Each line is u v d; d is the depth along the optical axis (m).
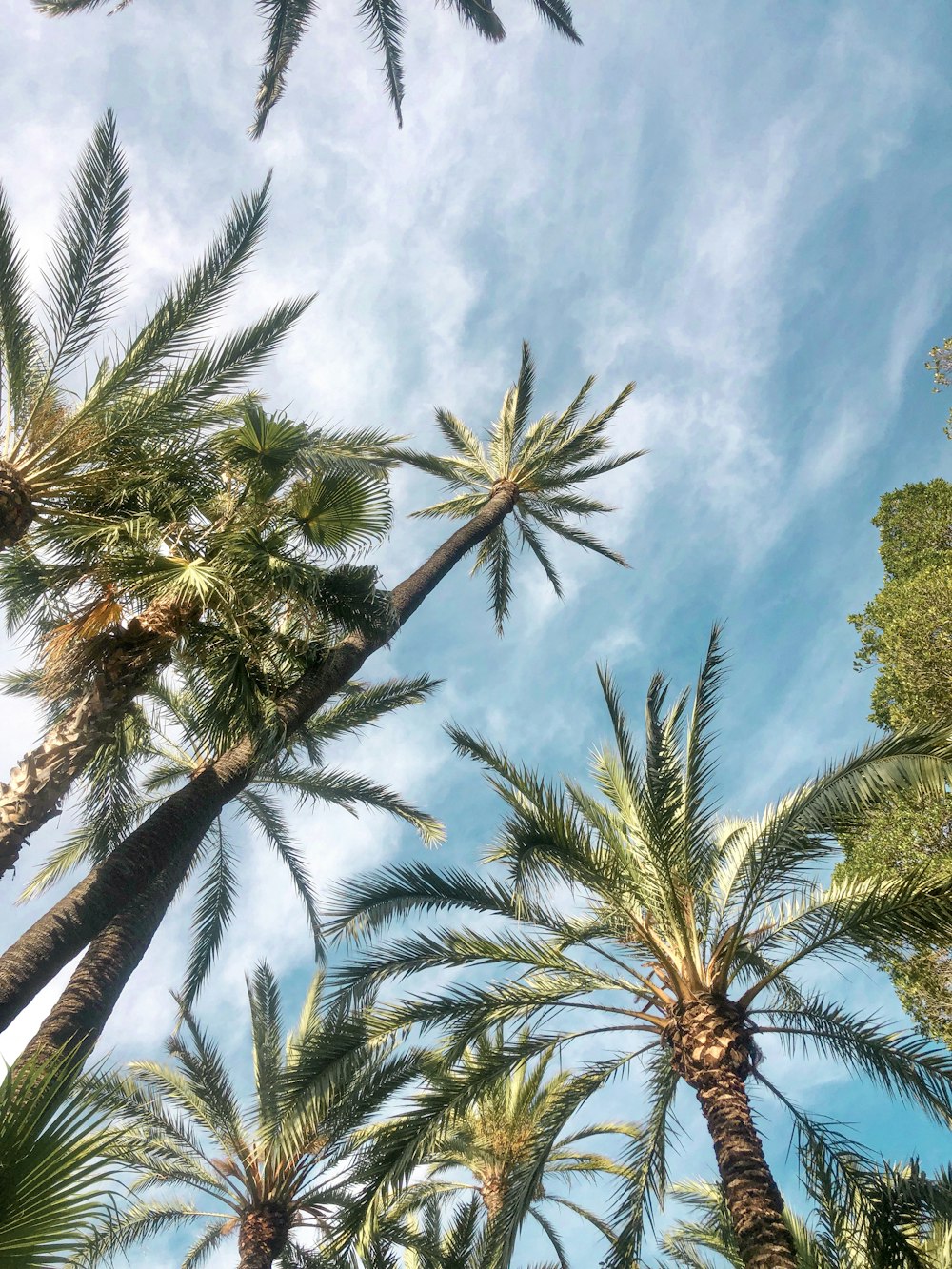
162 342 10.05
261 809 15.34
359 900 9.09
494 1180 15.12
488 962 9.12
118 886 7.86
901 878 8.41
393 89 14.31
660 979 9.34
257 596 9.70
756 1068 8.66
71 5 13.09
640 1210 8.80
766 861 8.70
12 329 9.48
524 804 9.61
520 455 19.56
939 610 13.56
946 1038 11.05
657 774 9.21
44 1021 8.69
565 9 15.11
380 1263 11.18
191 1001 13.73
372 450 11.98
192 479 10.48
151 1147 12.81
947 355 18.06
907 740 7.93
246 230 10.40
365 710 14.25
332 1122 12.13
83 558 9.68
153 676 9.01
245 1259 12.04
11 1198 3.26
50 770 7.80
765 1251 6.99
